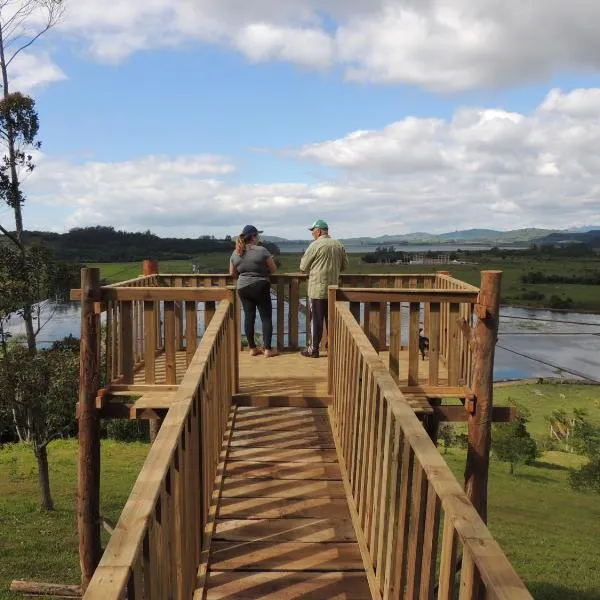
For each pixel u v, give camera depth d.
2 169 17.70
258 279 7.02
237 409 5.80
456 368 5.18
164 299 5.25
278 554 3.33
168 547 2.05
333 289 5.25
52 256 17.47
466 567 1.45
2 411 17.02
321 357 7.30
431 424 5.27
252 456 4.66
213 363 3.96
